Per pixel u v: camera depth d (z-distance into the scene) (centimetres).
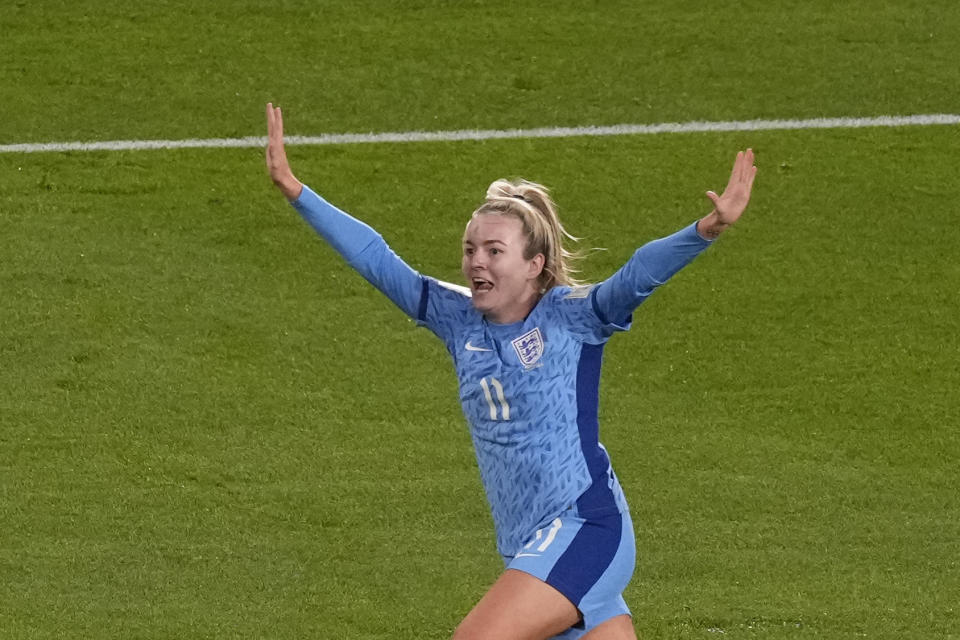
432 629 2258
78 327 3033
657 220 3347
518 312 1812
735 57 3878
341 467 2656
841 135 3619
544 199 1842
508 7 4075
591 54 3894
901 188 3447
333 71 3862
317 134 3656
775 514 2538
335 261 3234
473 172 3516
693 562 2417
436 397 2850
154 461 2672
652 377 2897
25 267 3203
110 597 2338
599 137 3622
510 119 3691
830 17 4022
